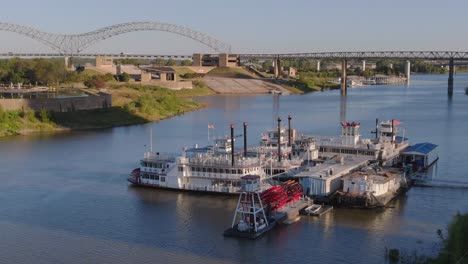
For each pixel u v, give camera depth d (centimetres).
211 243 10425
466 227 9169
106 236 10912
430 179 15050
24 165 17488
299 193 12575
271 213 11444
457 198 13200
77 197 13700
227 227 11288
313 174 13450
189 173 14000
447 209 12325
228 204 12912
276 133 17588
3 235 11000
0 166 17325
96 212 12444
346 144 16600
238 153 15400
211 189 13775
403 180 14112
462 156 18262
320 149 16825
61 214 12338
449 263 8512
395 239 10462
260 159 14238
